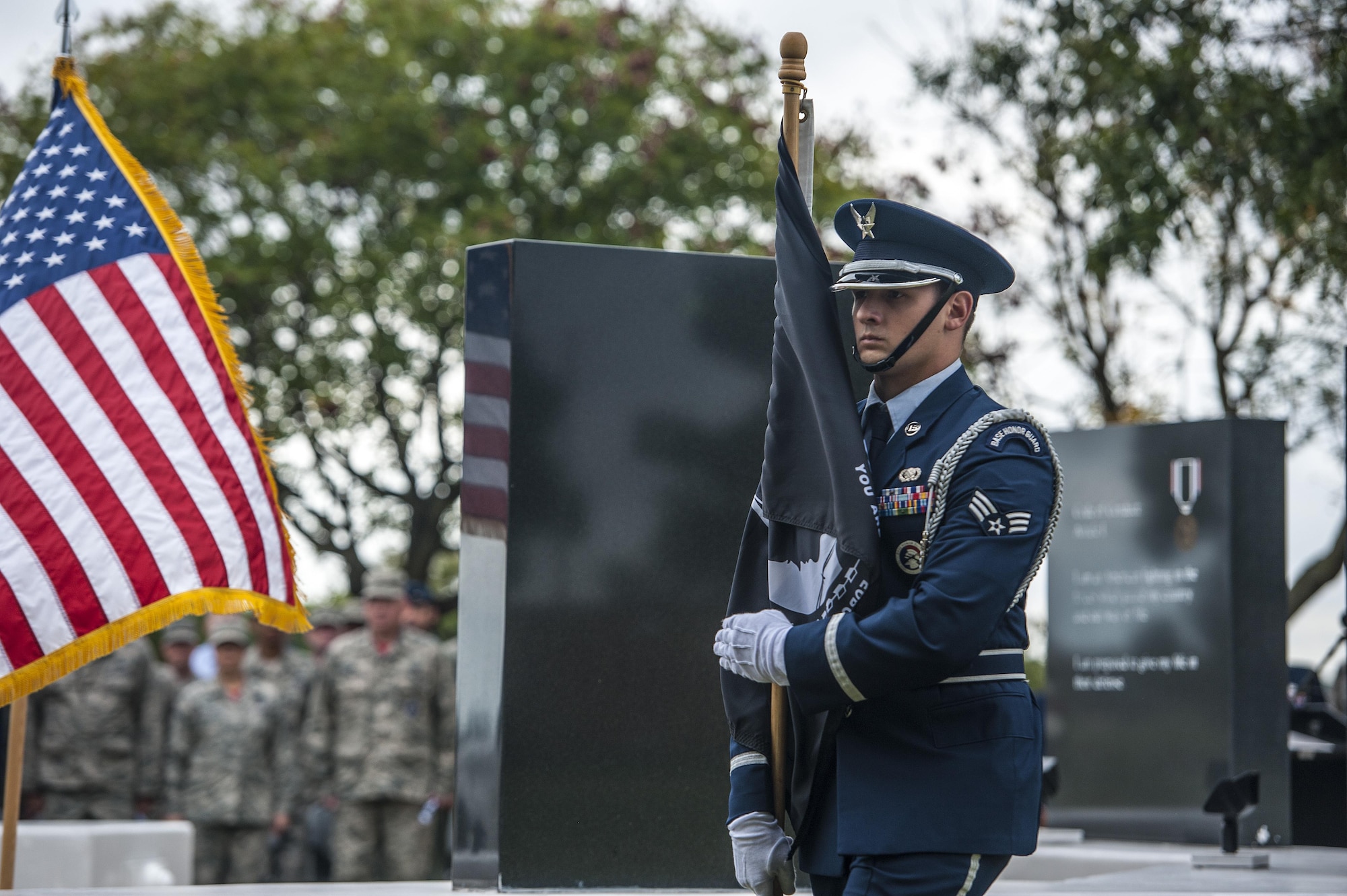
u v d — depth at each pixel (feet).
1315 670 64.34
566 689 36.52
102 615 39.73
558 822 36.35
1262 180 84.43
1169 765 55.57
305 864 83.51
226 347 41.78
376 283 161.58
